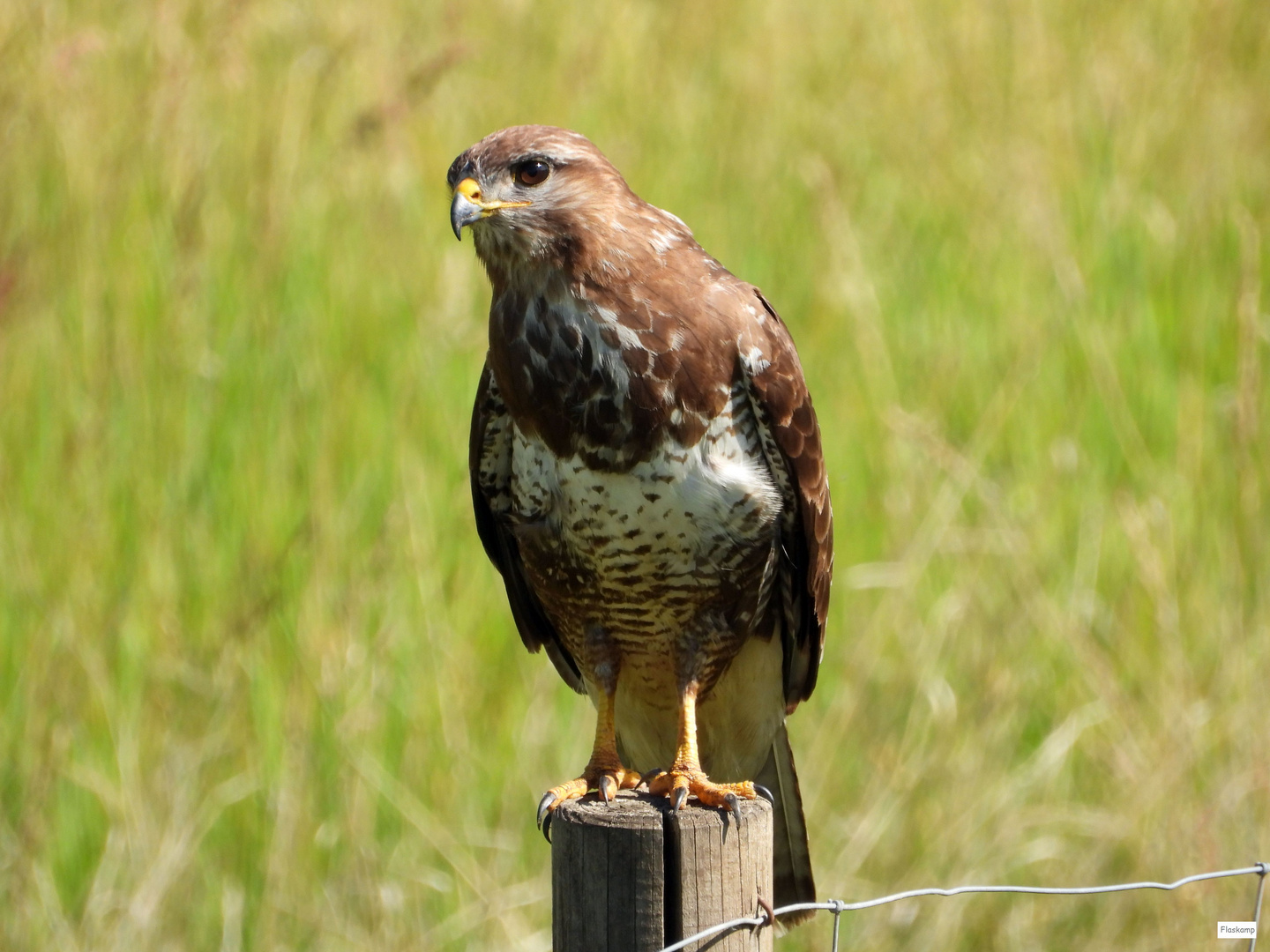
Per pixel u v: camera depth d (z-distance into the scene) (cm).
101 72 1144
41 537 983
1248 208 1370
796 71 1434
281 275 1135
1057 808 934
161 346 1066
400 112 1125
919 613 1022
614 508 716
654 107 1362
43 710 909
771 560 742
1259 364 1191
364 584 973
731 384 709
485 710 969
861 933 877
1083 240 1308
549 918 904
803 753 964
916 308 1237
